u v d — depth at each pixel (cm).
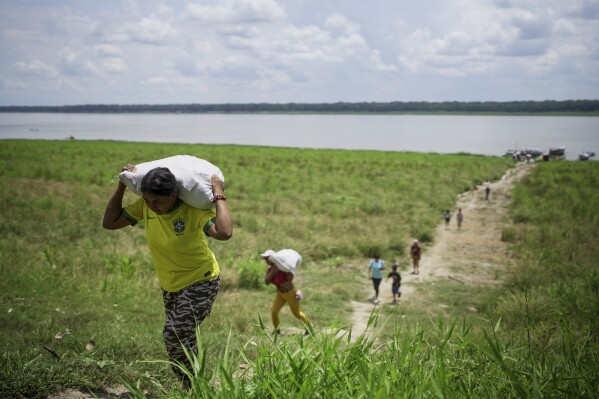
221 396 253
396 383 259
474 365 313
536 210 2711
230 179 3506
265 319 914
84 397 369
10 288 857
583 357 339
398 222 2327
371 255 1836
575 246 1819
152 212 358
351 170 4631
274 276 830
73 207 2011
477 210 3000
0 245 1206
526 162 7200
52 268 1030
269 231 1911
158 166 349
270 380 263
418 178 4166
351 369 288
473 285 1484
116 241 1476
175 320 350
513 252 1914
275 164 5016
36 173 3109
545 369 293
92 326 631
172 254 353
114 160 4594
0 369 375
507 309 980
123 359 455
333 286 1417
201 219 346
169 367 425
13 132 18750
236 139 14712
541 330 635
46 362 404
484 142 15125
